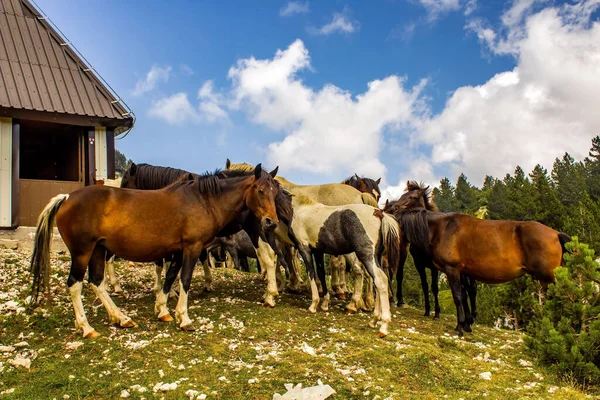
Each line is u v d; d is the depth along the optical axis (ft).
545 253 20.85
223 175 23.09
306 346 18.07
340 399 14.03
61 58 41.09
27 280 25.27
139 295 26.05
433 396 14.57
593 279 19.26
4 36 39.83
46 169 51.26
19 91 37.29
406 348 18.63
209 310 23.11
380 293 21.02
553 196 105.70
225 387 14.46
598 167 242.37
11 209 36.60
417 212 24.86
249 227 25.27
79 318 18.33
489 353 19.83
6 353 16.30
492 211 186.39
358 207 22.30
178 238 19.81
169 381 14.70
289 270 29.86
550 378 16.78
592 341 17.43
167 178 25.38
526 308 34.55
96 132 40.52
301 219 24.16
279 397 13.55
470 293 26.25
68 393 13.75
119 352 16.71
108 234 18.81
